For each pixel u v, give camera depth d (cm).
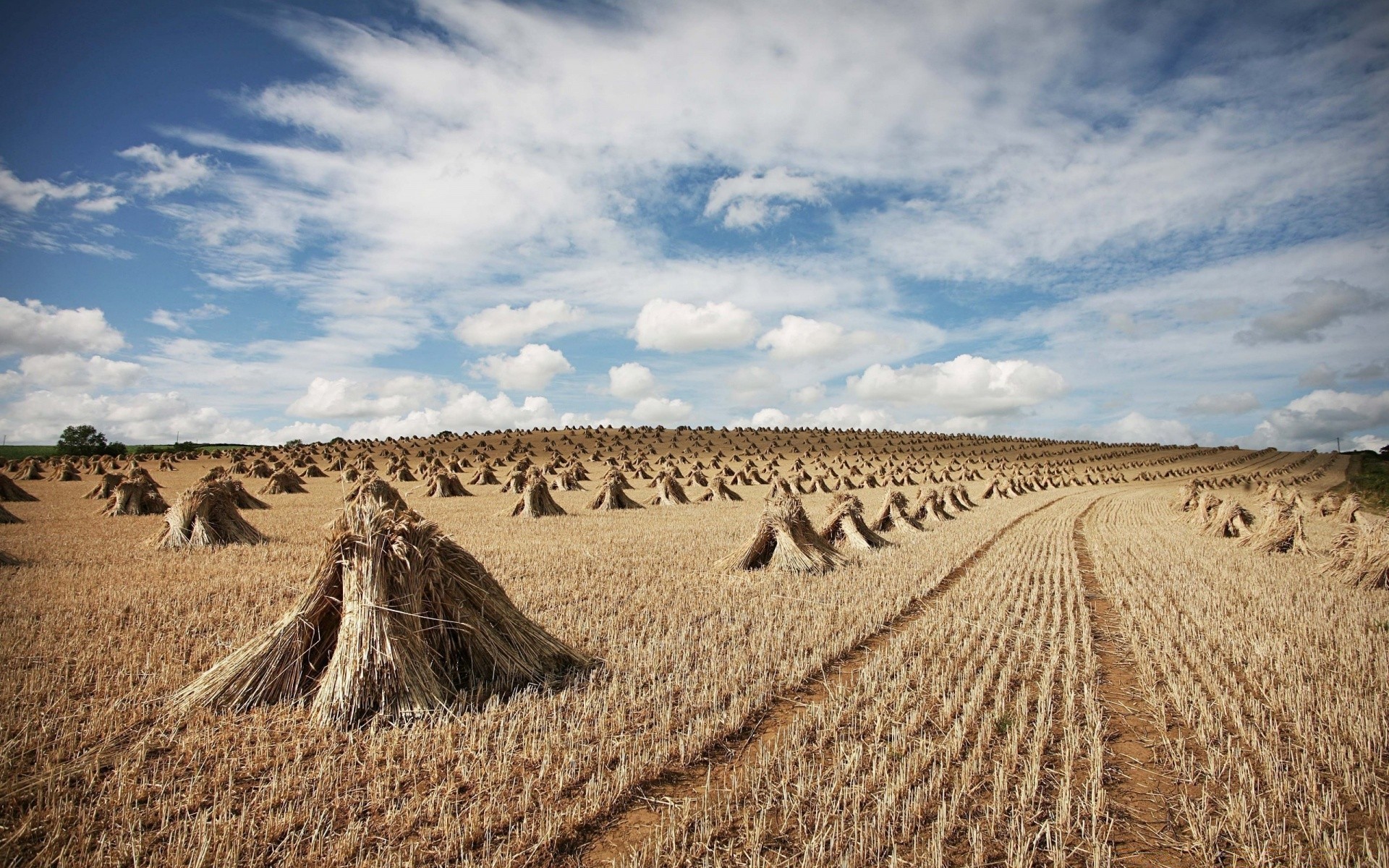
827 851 426
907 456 10431
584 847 433
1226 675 755
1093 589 1305
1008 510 3241
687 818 457
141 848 399
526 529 1994
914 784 517
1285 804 497
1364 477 6431
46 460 6094
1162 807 505
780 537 1352
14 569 1160
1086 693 676
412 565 664
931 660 809
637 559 1422
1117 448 14288
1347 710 654
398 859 398
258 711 595
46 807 443
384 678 607
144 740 527
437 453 8594
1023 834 444
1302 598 1195
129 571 1157
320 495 3300
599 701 636
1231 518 2264
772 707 662
